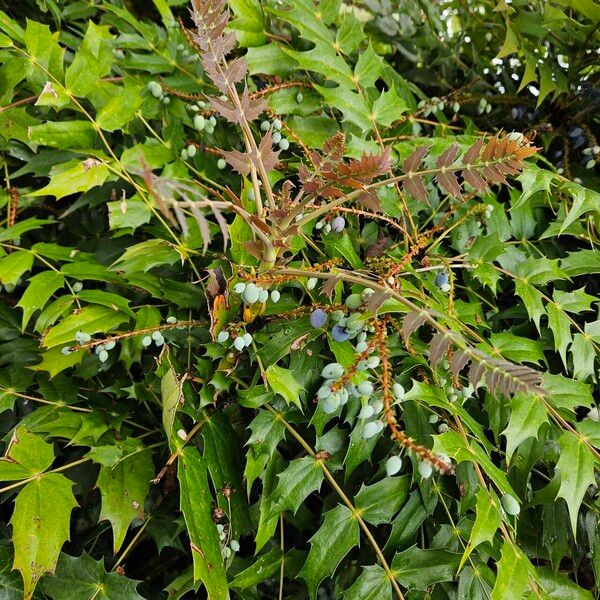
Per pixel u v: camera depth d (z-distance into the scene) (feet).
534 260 1.67
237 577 1.36
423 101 1.99
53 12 1.92
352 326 1.27
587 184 1.94
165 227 1.65
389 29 2.22
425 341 1.57
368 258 1.53
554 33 2.00
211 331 1.37
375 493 1.38
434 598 1.37
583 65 2.05
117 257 1.78
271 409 1.42
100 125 1.66
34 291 1.50
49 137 1.59
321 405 1.37
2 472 1.30
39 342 1.63
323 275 1.24
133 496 1.36
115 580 1.33
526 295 1.59
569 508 1.34
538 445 1.46
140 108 1.77
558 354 1.67
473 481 1.40
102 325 1.48
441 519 1.44
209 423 1.42
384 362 1.13
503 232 1.74
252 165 1.26
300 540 1.52
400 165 1.71
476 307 1.60
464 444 1.30
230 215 1.74
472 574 1.37
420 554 1.36
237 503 1.39
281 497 1.35
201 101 1.76
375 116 1.76
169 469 1.48
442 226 1.61
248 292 1.28
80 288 1.57
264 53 1.81
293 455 1.51
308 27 1.82
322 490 1.53
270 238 1.25
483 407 1.51
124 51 1.96
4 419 1.61
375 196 1.21
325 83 1.89
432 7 2.23
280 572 1.41
